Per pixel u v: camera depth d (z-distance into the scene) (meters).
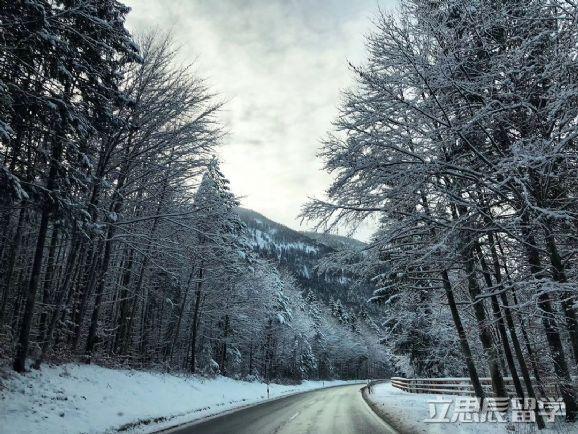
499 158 8.57
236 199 18.84
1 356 12.48
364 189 9.77
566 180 8.12
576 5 7.05
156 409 14.91
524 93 8.11
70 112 11.38
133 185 18.70
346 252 10.67
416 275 12.79
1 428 8.67
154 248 18.61
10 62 10.17
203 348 38.41
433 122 9.21
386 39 9.45
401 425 12.12
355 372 109.62
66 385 12.72
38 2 9.88
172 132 17.36
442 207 10.23
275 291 45.78
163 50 17.41
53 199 11.59
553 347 8.65
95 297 21.59
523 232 8.78
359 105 9.77
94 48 12.87
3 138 9.16
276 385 45.78
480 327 10.03
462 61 8.17
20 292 19.34
